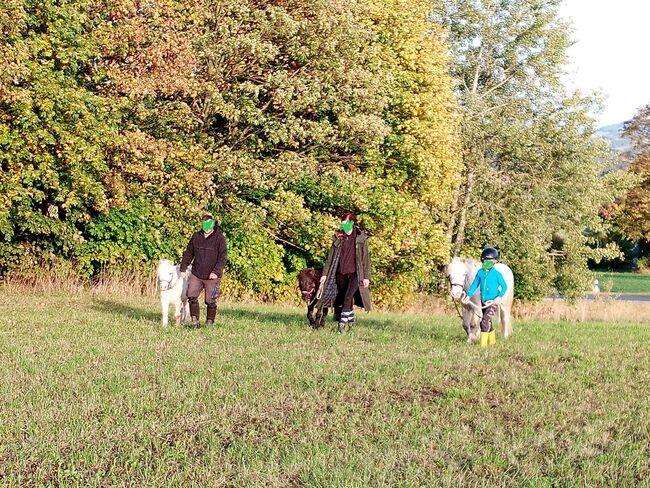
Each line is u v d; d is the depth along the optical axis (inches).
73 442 289.1
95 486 249.3
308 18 1048.8
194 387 374.3
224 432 303.6
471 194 1466.5
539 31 1539.1
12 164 804.6
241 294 1094.4
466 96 1440.7
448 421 326.0
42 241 972.6
